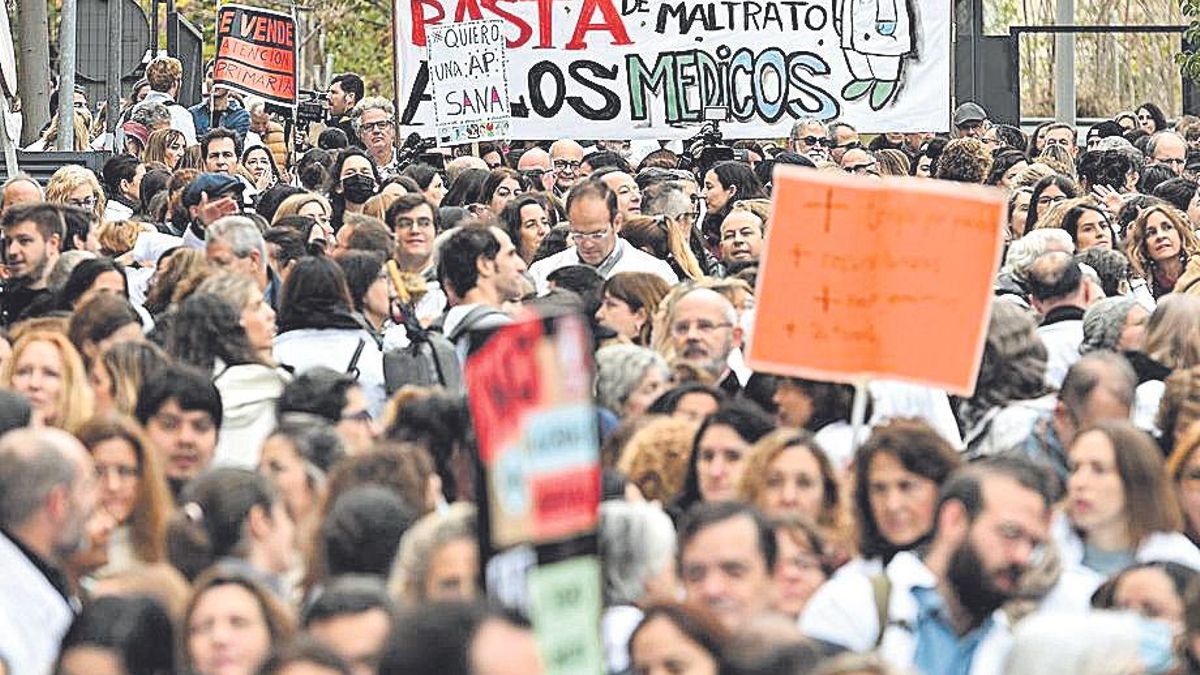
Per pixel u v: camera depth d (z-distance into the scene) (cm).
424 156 4128
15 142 4584
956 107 5956
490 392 1028
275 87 4959
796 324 1738
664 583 1441
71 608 1466
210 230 2456
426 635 991
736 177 3312
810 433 1792
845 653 1257
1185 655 1354
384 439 1766
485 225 2309
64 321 2127
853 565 1513
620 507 1456
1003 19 7706
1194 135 4831
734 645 1175
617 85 4300
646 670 1209
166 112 4356
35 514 1455
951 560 1400
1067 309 2367
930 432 1567
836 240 1731
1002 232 1723
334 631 1260
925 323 1727
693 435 1717
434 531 1320
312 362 2177
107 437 1608
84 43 6475
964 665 1402
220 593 1313
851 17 4328
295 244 2627
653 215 2919
